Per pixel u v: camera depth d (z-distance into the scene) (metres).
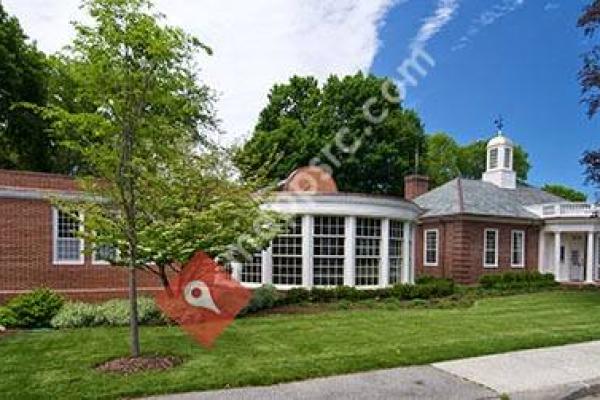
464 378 7.85
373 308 16.42
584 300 19.42
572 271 32.59
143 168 9.39
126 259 10.15
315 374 7.85
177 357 8.84
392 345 9.89
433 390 7.23
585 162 20.38
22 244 17.73
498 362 8.81
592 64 20.27
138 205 9.63
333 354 9.08
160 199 10.17
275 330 11.55
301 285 18.80
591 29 19.95
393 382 7.57
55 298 13.65
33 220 17.95
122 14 7.80
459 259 28.53
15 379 7.46
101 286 18.94
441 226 29.97
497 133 35.72
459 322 12.97
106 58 7.79
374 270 19.91
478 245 29.23
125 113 8.12
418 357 8.88
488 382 7.68
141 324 13.02
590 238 29.94
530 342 10.27
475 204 30.22
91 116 8.23
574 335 11.16
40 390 6.93
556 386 7.58
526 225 31.20
